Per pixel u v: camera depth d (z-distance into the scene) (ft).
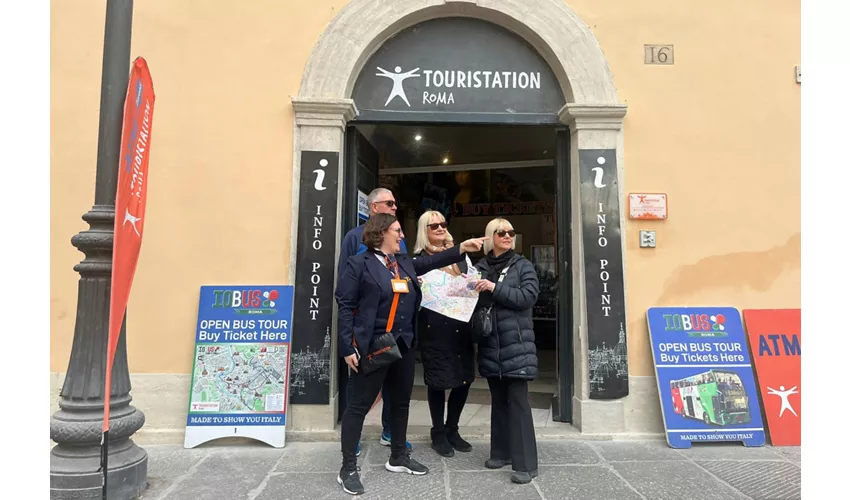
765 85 13.73
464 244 9.73
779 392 12.66
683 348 12.85
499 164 24.67
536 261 25.71
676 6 13.80
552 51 13.58
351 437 9.53
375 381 9.45
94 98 13.19
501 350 9.96
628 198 13.41
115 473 8.89
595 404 12.81
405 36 14.03
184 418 12.55
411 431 13.15
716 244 13.39
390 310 9.33
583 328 13.08
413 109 13.92
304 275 12.82
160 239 12.90
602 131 13.46
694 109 13.65
